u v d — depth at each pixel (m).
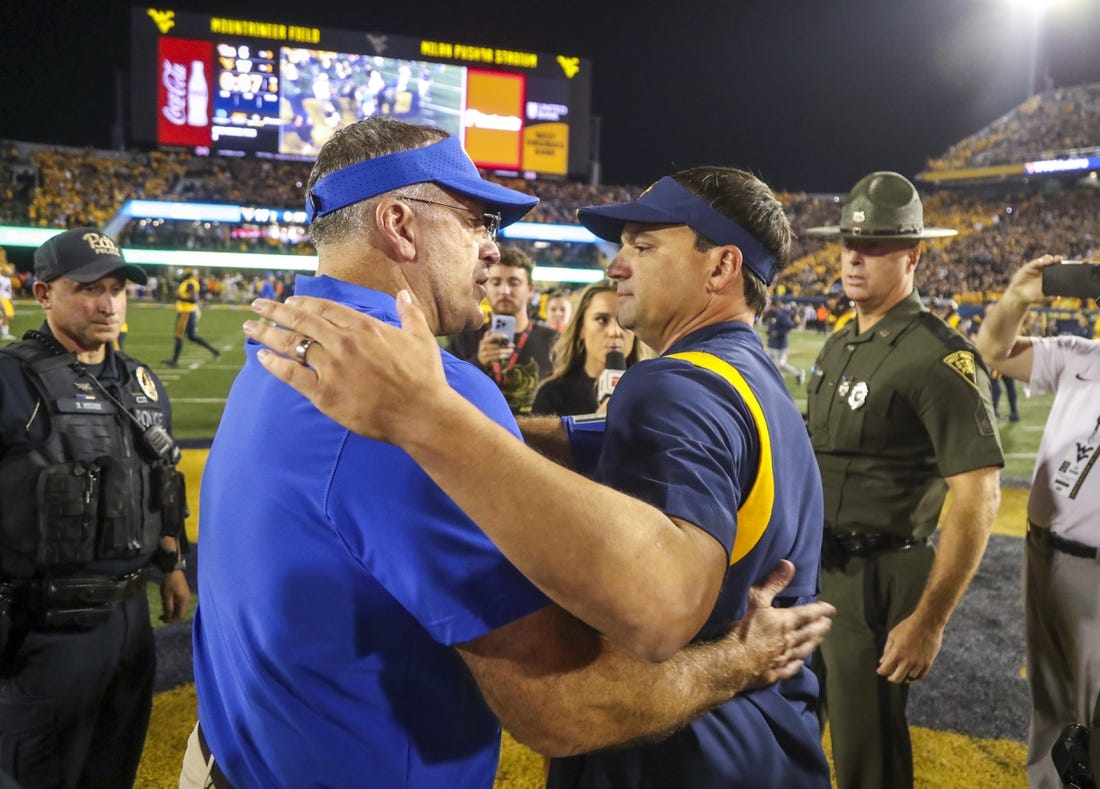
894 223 2.67
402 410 0.85
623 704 1.08
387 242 1.17
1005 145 38.22
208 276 25.94
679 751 1.30
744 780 1.31
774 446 1.30
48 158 29.41
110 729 2.48
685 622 0.98
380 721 1.06
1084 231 32.50
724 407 1.22
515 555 0.89
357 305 1.11
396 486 0.98
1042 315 17.62
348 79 28.50
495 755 1.20
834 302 5.94
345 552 1.03
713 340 1.41
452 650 1.10
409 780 1.08
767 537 1.28
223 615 1.16
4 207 27.11
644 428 1.15
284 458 1.04
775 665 1.28
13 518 2.28
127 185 29.52
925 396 2.53
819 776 1.42
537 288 27.25
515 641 1.02
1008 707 3.64
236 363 14.70
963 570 2.42
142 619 2.54
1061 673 2.71
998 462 2.45
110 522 2.37
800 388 13.98
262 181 31.27
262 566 1.06
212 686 1.27
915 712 3.59
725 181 1.45
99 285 2.49
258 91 27.89
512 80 29.77
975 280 30.72
